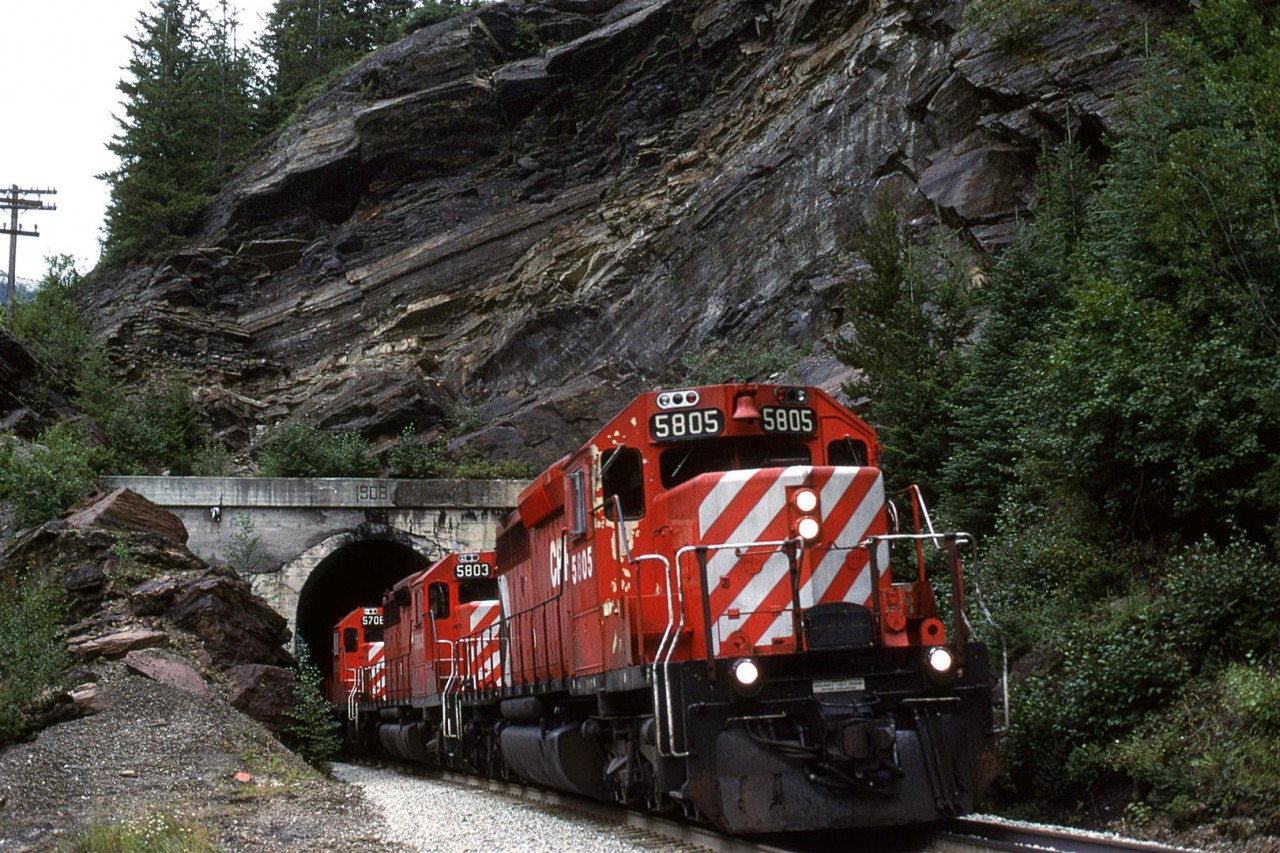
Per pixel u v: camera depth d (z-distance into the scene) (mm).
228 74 74000
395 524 37094
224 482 35875
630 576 11609
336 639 39750
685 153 49406
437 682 22484
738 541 10742
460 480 37688
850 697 10125
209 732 17266
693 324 42469
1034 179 29938
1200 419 13594
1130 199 17484
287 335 56125
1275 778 9820
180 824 11859
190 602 22406
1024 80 31422
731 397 11680
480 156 57750
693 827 11234
